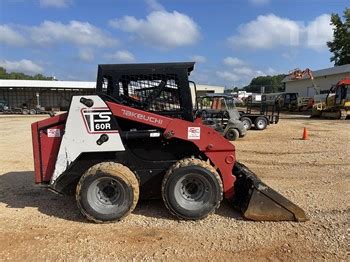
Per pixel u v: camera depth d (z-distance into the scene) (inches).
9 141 585.9
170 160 213.0
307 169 343.6
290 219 200.4
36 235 186.4
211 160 210.8
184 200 202.7
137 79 213.5
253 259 160.4
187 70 215.0
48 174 211.3
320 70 2014.0
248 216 199.9
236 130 566.3
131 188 198.7
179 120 205.8
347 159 390.9
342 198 246.4
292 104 1696.6
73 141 203.5
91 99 201.2
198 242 176.7
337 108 1117.7
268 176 315.6
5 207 231.0
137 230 191.0
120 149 204.4
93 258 161.6
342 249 168.6
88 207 197.8
